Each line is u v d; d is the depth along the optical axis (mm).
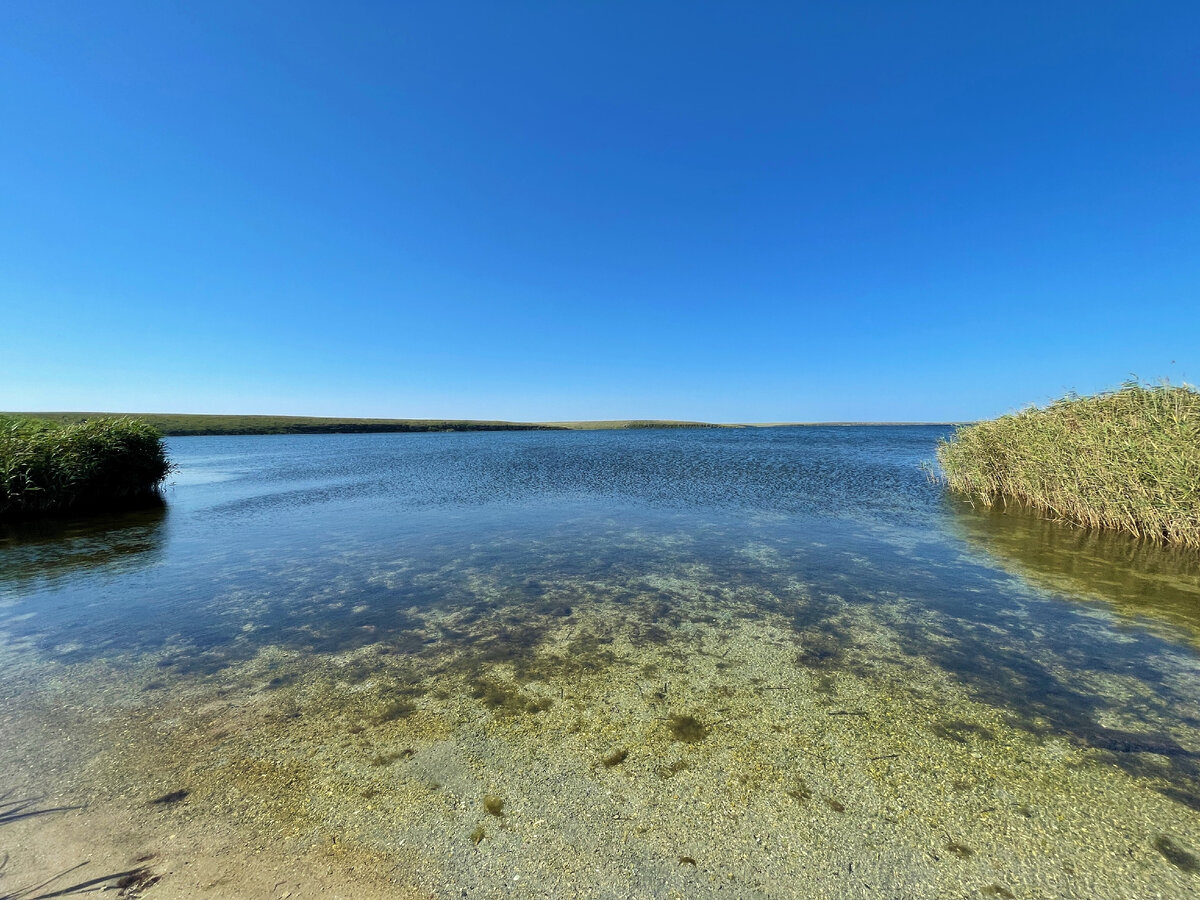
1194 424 10422
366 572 9555
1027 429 15211
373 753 4133
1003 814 3438
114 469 17312
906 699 4977
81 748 4230
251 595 8281
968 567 9625
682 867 3006
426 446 56906
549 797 3594
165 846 3168
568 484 22359
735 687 5230
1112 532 12320
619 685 5285
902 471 26219
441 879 2928
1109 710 4789
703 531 12875
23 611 7574
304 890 2854
